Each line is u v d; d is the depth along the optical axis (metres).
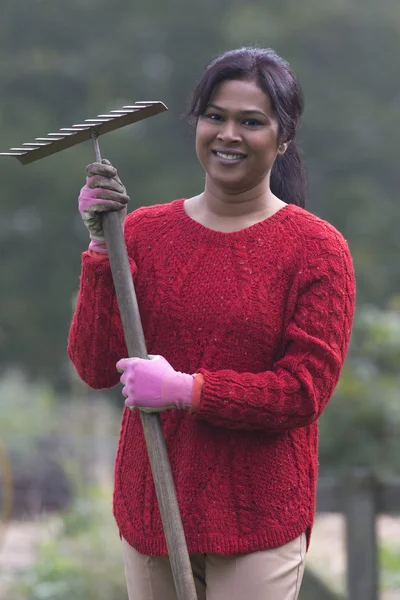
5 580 10.74
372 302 43.34
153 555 4.90
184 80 49.28
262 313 4.79
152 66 50.91
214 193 4.97
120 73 49.25
